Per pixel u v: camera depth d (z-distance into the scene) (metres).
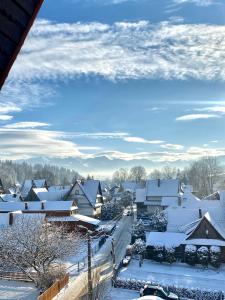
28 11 4.19
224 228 49.91
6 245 37.06
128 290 34.84
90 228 60.47
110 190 132.62
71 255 42.59
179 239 45.69
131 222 75.31
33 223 40.94
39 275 35.38
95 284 34.59
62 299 31.56
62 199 78.06
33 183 109.25
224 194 55.56
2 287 35.84
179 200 73.12
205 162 136.62
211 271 41.19
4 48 4.03
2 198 84.12
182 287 33.81
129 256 45.06
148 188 87.06
